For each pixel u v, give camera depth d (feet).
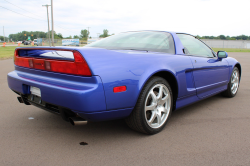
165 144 6.34
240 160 5.48
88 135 6.94
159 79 6.79
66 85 5.59
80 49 5.48
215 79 10.09
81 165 5.17
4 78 18.07
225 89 11.64
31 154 5.67
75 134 7.01
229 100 11.78
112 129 7.45
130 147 6.14
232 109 10.06
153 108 6.83
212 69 9.67
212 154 5.77
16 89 7.22
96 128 7.54
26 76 6.84
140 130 6.75
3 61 35.24
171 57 7.45
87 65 5.31
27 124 7.82
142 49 7.75
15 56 7.48
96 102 5.31
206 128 7.64
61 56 6.01
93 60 5.41
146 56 6.66
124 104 5.81
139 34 9.03
